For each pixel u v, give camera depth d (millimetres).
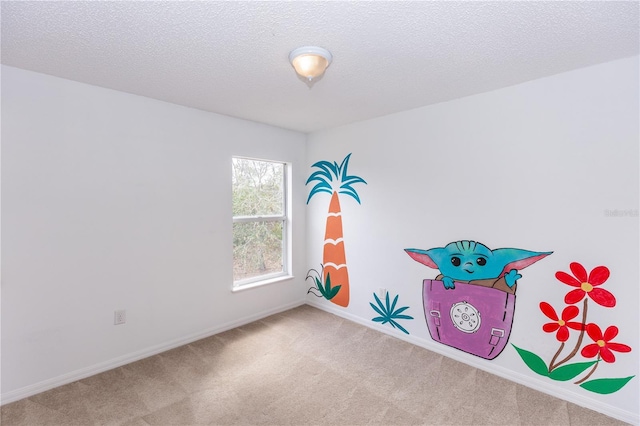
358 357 2666
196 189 2930
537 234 2217
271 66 1980
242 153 3266
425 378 2365
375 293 3215
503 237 2371
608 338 1964
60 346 2238
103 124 2381
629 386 1903
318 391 2197
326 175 3678
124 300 2525
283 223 3848
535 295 2234
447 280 2674
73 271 2283
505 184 2350
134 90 2430
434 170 2734
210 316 3074
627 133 1875
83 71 2074
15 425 1853
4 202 2010
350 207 3424
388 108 2854
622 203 1902
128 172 2516
